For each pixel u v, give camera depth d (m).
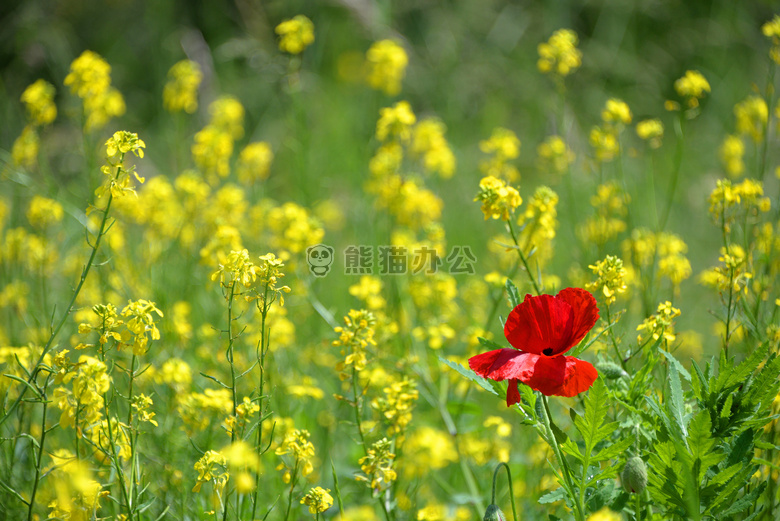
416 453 4.33
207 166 6.62
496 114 11.76
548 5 13.23
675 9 13.31
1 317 5.69
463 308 6.81
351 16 12.14
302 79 10.95
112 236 5.67
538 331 2.91
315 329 6.17
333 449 5.23
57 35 11.09
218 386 4.85
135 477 3.37
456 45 12.83
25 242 5.59
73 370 3.05
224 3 12.49
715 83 12.00
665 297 5.69
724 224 4.32
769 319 4.32
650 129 5.90
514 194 3.73
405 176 6.28
